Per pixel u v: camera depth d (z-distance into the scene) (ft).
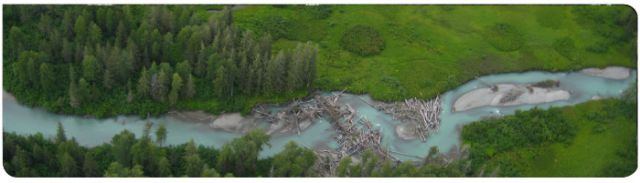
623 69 313.94
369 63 297.74
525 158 250.78
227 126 261.44
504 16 334.44
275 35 307.58
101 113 257.55
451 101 285.43
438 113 276.00
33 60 253.44
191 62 270.87
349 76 289.12
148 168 219.82
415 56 304.71
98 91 259.60
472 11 335.26
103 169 225.15
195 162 215.51
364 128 265.34
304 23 317.22
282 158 221.05
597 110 280.10
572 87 300.40
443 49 310.86
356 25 317.63
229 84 264.93
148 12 290.76
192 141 220.43
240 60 267.80
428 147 260.83
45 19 276.00
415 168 223.71
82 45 268.82
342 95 281.13
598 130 266.77
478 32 323.57
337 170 234.17
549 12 339.16
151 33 268.21
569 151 256.11
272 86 270.05
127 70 262.26
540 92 294.66
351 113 270.46
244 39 273.95
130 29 282.56
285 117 265.34
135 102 261.24
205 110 264.52
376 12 328.70
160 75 252.62
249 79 264.31
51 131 252.83
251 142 221.46
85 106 258.57
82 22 269.23
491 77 302.04
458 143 263.49
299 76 270.26
